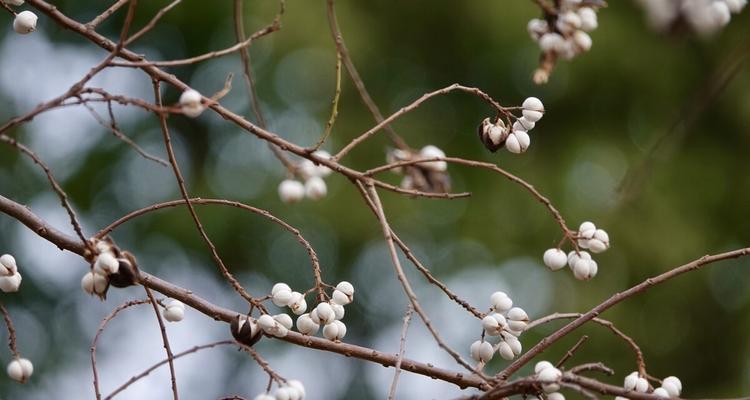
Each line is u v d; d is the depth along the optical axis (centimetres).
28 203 990
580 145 971
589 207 952
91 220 994
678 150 982
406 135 956
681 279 960
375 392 1073
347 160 937
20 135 989
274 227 956
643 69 969
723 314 1000
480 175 967
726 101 986
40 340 1001
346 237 945
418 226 971
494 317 338
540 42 437
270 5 926
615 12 981
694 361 992
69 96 290
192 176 993
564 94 979
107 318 323
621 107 985
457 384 351
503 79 973
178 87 340
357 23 946
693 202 994
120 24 1023
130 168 1006
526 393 310
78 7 1020
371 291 1020
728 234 1006
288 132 949
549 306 938
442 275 972
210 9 979
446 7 964
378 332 1063
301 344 345
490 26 947
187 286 993
